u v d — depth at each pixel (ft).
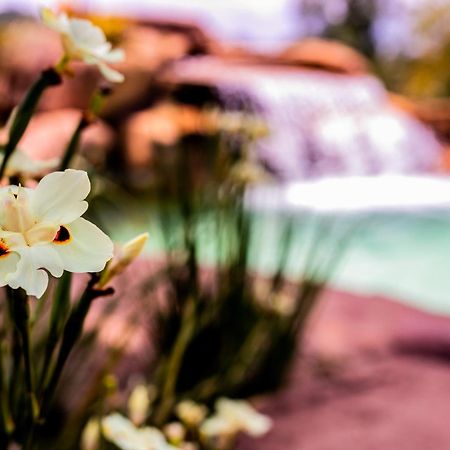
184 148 8.42
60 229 2.20
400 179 41.11
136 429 3.83
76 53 3.33
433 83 73.61
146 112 36.11
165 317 8.39
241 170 8.26
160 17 49.78
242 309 8.50
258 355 9.00
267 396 9.09
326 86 45.52
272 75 44.45
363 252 24.38
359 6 90.27
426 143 48.37
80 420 4.86
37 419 2.78
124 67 36.55
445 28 71.41
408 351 11.27
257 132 8.11
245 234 8.54
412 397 9.26
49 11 3.28
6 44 28.07
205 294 8.39
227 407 5.32
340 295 14.57
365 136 44.06
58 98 31.94
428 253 24.68
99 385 4.94
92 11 38.58
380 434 8.11
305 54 53.62
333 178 39.70
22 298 2.47
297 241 21.12
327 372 10.01
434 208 32.30
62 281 2.84
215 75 40.60
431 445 7.91
